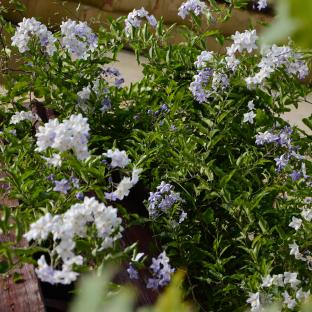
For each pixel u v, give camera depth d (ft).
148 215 6.73
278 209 6.99
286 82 7.25
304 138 7.18
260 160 6.85
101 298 1.55
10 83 7.38
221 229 6.95
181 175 6.85
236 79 7.23
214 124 7.19
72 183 5.81
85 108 7.17
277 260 6.59
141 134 7.36
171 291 1.66
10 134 6.76
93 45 7.25
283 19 1.36
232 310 6.42
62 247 4.98
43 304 5.09
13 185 6.06
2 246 5.07
